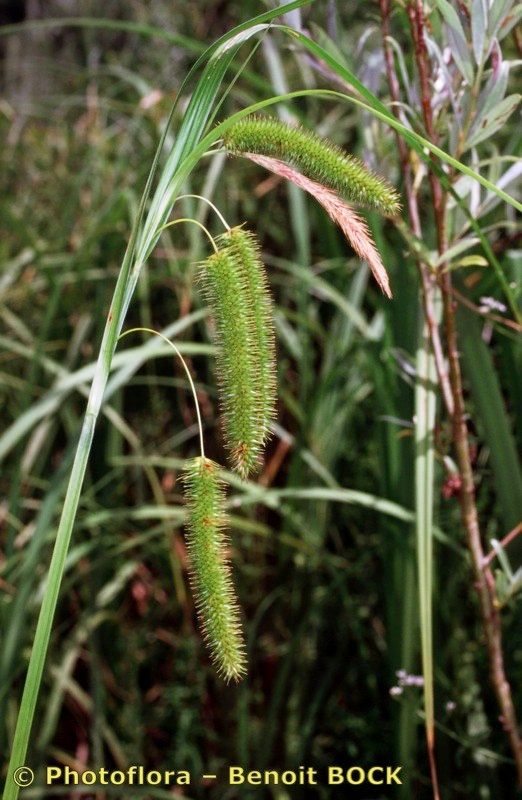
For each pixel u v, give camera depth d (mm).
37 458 525
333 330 489
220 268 208
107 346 195
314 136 218
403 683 374
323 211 499
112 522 500
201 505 209
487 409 357
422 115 293
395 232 416
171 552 480
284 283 541
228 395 209
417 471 304
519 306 377
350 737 470
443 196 293
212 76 210
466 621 453
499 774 427
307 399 509
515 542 361
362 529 498
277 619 495
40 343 478
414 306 383
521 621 380
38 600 463
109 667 508
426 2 296
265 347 213
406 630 394
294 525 469
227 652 206
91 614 470
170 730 508
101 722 459
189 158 199
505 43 529
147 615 508
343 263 515
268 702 494
